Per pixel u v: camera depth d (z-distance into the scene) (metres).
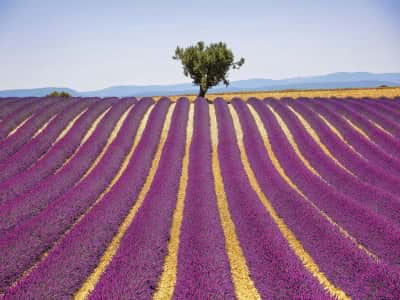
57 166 14.78
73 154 16.61
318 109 22.86
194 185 12.25
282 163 14.93
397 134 18.02
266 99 29.12
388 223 9.05
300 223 9.51
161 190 11.80
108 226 9.45
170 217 10.02
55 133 18.38
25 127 18.92
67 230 9.77
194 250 7.80
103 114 23.23
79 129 19.08
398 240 8.27
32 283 6.71
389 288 6.46
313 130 19.66
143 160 15.23
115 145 17.14
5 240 8.38
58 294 6.49
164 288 7.06
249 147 16.94
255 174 13.71
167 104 25.80
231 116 22.89
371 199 10.98
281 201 11.02
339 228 9.31
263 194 12.20
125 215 10.57
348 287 6.78
